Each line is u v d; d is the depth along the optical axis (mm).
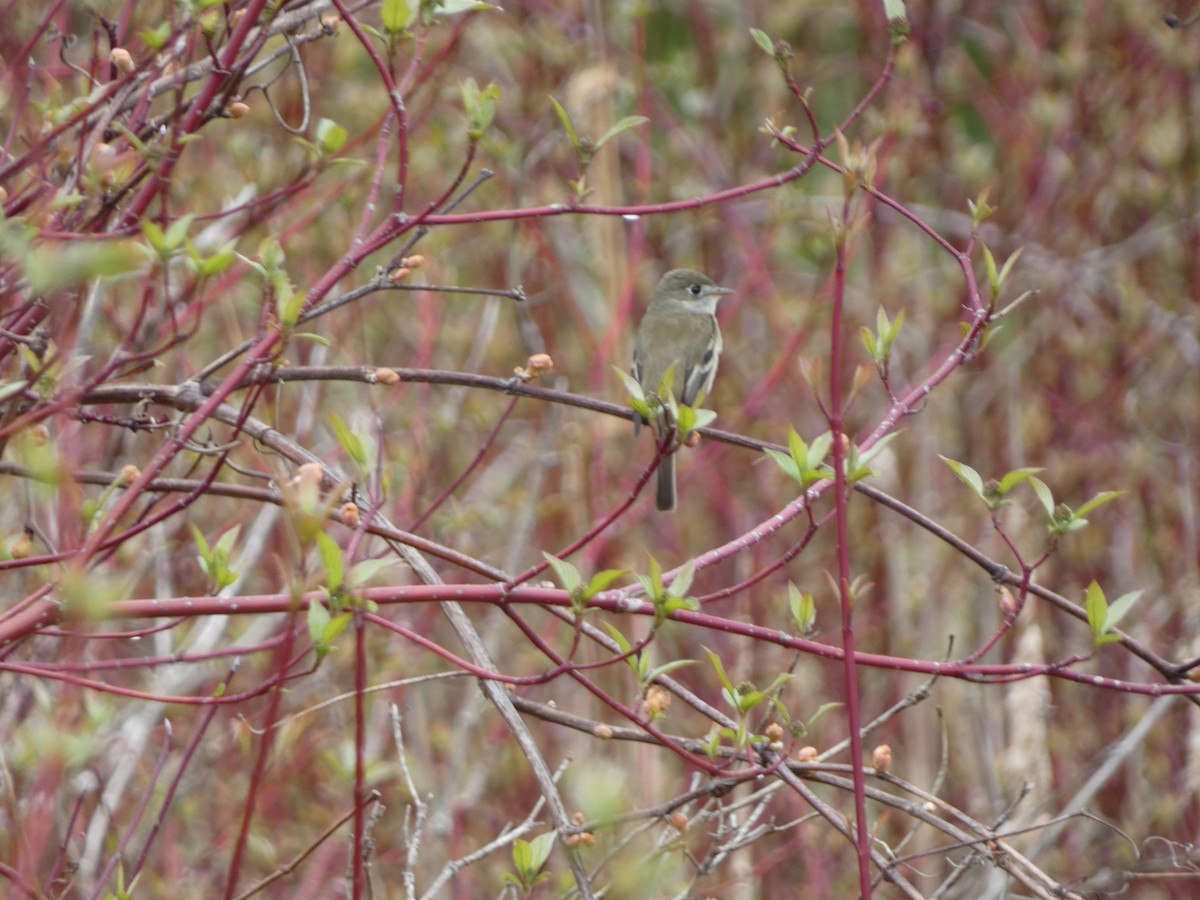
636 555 13109
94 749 7195
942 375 6879
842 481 5613
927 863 11836
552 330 14406
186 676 10492
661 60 16828
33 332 6711
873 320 14867
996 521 6336
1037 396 14734
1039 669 6488
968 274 7098
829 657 6371
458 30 9820
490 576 6703
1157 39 14922
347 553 5625
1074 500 13906
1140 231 15445
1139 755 12328
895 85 14648
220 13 7090
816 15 17578
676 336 12750
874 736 12977
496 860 11469
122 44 7238
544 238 14164
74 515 5738
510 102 14406
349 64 12398
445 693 13305
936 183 15945
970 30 16703
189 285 7930
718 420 14977
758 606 13805
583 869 5875
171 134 6266
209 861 10367
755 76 16547
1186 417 14719
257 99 12164
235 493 6879
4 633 5469
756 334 16078
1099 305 15336
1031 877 6680
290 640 5211
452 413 12938
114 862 7266
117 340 8836
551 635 13094
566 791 12148
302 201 10656
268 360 5941
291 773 10719
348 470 11484
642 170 14031
